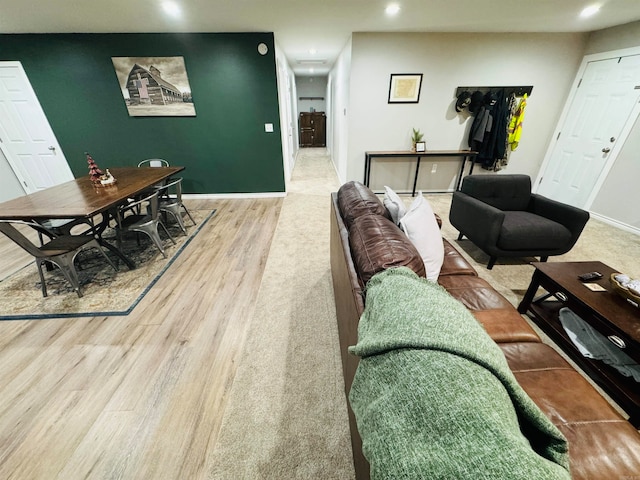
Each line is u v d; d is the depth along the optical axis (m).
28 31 3.07
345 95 4.16
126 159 3.90
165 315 1.85
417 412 0.47
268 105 3.71
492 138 3.91
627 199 3.07
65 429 1.19
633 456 0.72
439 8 2.61
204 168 4.05
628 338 1.12
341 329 1.45
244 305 1.94
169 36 3.27
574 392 0.90
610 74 3.24
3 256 2.68
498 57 3.62
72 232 3.25
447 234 3.06
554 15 2.82
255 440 1.14
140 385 1.37
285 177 4.24
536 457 0.40
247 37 3.32
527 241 2.15
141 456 1.09
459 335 0.56
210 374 1.43
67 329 1.73
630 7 2.57
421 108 3.93
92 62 3.33
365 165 4.15
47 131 3.68
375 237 1.10
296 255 2.60
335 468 1.05
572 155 3.75
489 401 0.45
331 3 2.45
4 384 1.38
